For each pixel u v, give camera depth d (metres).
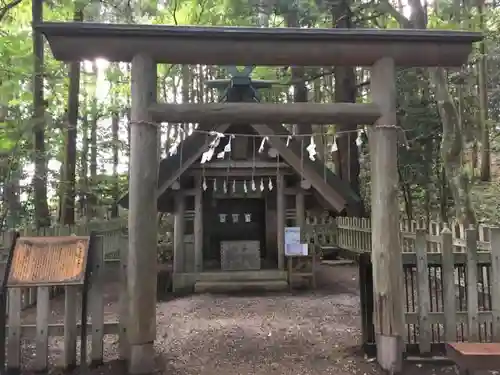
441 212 13.58
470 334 4.93
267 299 8.67
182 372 4.68
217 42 4.66
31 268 4.27
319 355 5.18
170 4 13.69
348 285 10.24
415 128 12.51
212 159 9.61
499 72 17.33
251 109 4.75
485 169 17.02
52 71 10.27
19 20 11.42
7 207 10.27
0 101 9.08
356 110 4.78
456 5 9.70
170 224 16.72
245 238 10.42
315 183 8.93
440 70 9.16
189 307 7.96
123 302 4.78
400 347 4.65
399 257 4.73
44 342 4.57
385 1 10.19
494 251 4.99
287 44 4.70
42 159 9.66
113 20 12.33
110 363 4.77
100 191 15.55
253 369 4.78
